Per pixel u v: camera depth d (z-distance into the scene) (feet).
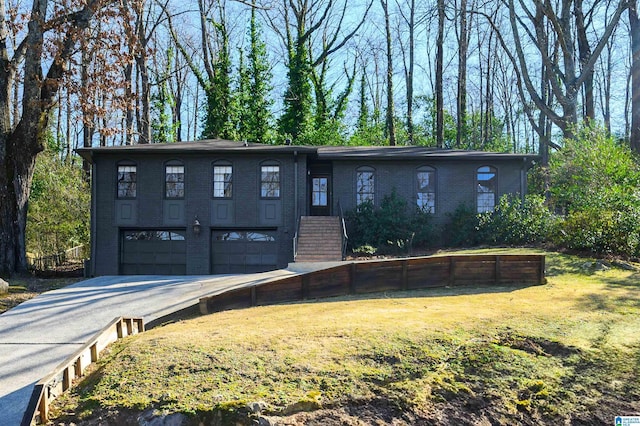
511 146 155.74
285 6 144.97
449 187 79.30
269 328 27.55
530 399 19.99
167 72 143.43
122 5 78.84
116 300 45.52
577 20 99.71
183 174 75.72
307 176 83.05
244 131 132.67
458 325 26.81
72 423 19.15
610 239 53.21
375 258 65.98
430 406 19.34
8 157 64.54
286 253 74.79
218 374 20.83
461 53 130.82
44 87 65.57
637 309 31.17
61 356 29.48
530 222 69.97
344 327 26.73
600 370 21.53
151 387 20.17
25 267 65.77
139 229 76.07
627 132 165.99
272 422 17.83
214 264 75.92
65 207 96.43
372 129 157.48
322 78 153.48
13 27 66.49
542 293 38.27
